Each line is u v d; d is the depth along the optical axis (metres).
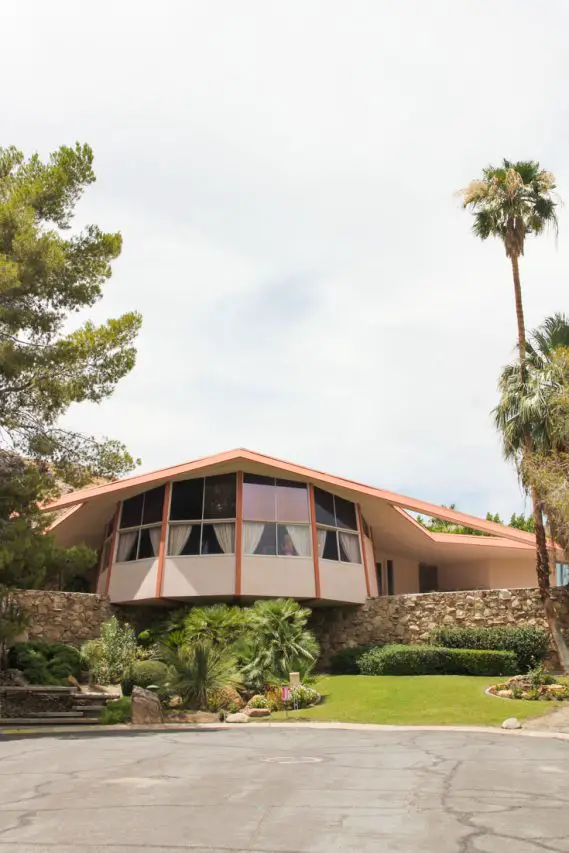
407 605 26.09
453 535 30.62
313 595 25.05
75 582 30.86
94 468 20.44
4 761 10.22
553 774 8.90
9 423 19.92
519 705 18.16
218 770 9.27
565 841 5.37
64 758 10.56
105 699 20.08
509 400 23.88
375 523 30.58
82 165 21.16
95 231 21.03
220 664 20.83
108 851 5.06
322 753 11.30
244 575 24.34
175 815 6.31
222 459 25.05
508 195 25.61
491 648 23.67
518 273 25.70
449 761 10.22
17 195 19.28
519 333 25.03
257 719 18.84
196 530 25.28
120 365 20.64
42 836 5.50
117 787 7.83
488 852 5.04
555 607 23.94
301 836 5.52
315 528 25.80
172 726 17.56
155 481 25.88
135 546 26.31
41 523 19.53
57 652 21.86
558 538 23.58
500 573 33.25
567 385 21.61
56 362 19.48
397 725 16.92
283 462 25.53
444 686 20.39
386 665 23.38
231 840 5.39
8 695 19.42
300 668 22.12
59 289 20.11
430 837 5.48
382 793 7.47
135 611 26.64
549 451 22.59
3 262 17.62
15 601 23.17
